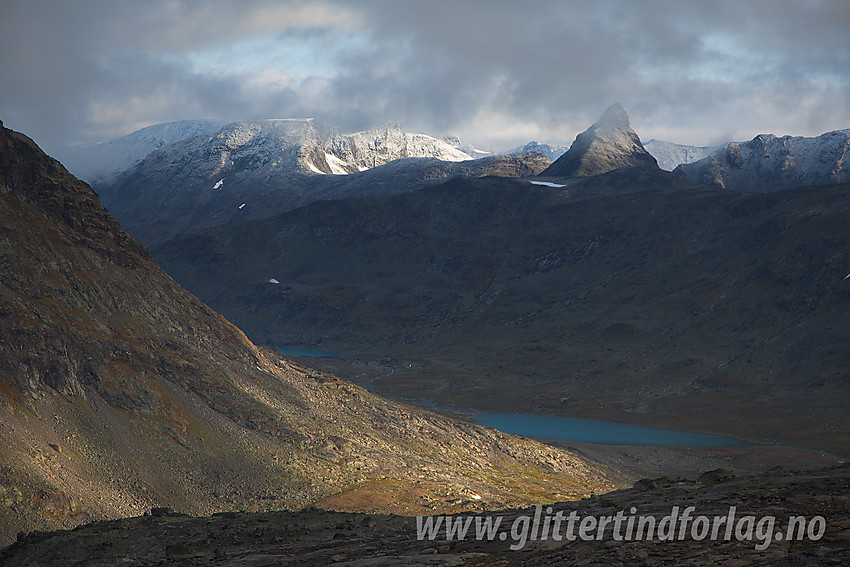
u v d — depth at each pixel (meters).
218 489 101.69
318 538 41.94
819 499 27.27
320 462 116.62
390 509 97.62
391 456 127.75
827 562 19.00
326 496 103.94
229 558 37.03
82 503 85.94
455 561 27.16
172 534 47.50
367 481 111.06
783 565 19.70
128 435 105.62
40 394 102.12
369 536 39.44
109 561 40.41
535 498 113.50
